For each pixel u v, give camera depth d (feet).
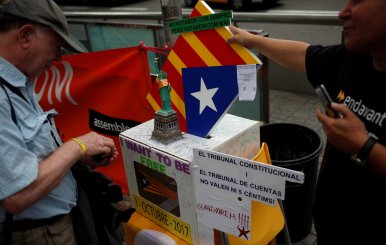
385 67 3.93
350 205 4.52
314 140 8.43
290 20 9.78
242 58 5.20
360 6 3.69
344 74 4.53
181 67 5.82
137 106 8.29
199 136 5.85
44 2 4.53
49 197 5.06
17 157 4.27
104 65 8.19
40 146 4.78
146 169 6.11
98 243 5.69
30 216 4.95
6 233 4.76
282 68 17.03
